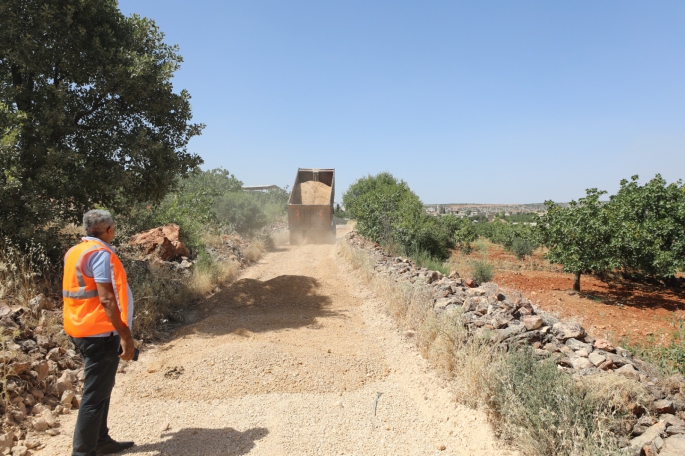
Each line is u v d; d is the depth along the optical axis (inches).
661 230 450.9
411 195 932.0
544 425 123.3
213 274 388.5
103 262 117.7
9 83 271.9
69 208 286.0
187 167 332.2
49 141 263.0
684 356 204.7
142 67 275.6
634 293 444.1
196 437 139.6
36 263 248.7
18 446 127.3
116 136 286.5
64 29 259.3
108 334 119.3
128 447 132.4
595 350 170.2
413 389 181.5
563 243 451.8
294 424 149.3
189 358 202.8
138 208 475.2
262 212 820.0
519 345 175.3
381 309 301.7
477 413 151.8
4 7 241.0
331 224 733.9
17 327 180.1
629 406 125.0
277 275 445.1
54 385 161.5
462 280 312.8
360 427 149.6
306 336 242.8
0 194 229.1
